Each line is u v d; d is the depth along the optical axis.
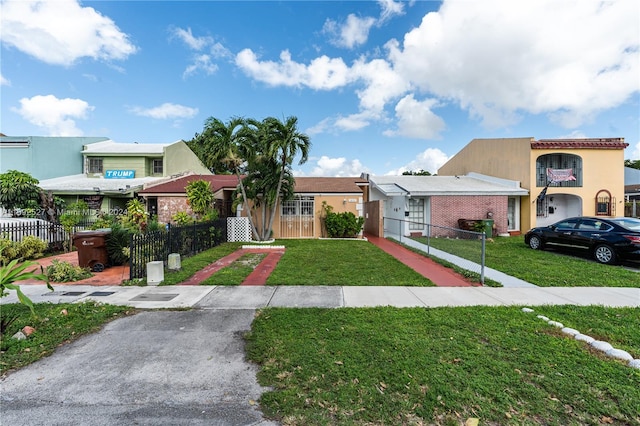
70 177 21.09
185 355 3.67
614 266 8.83
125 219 10.91
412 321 4.63
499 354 3.58
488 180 19.62
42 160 20.56
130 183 18.94
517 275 7.70
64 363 3.48
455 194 16.56
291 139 12.45
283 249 11.98
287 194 14.20
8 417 2.55
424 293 6.26
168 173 21.69
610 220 9.71
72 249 11.69
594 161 17.48
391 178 20.72
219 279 7.28
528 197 17.62
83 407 2.70
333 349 3.72
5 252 8.99
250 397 2.85
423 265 9.17
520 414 2.57
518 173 18.03
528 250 11.65
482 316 4.85
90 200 17.02
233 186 16.92
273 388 2.98
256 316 4.95
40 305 5.36
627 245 8.77
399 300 5.79
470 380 3.04
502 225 16.67
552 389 2.90
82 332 4.31
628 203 20.97
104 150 21.50
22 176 15.09
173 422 2.51
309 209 16.03
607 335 4.18
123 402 2.78
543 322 4.58
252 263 9.33
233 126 12.72
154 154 21.23
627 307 5.33
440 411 2.61
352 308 5.27
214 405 2.73
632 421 2.49
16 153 20.31
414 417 2.54
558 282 7.09
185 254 10.09
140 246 7.53
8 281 3.93
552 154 17.83
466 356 3.53
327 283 6.97
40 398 2.82
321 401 2.75
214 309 5.30
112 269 8.59
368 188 19.81
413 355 3.56
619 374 3.14
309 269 8.34
